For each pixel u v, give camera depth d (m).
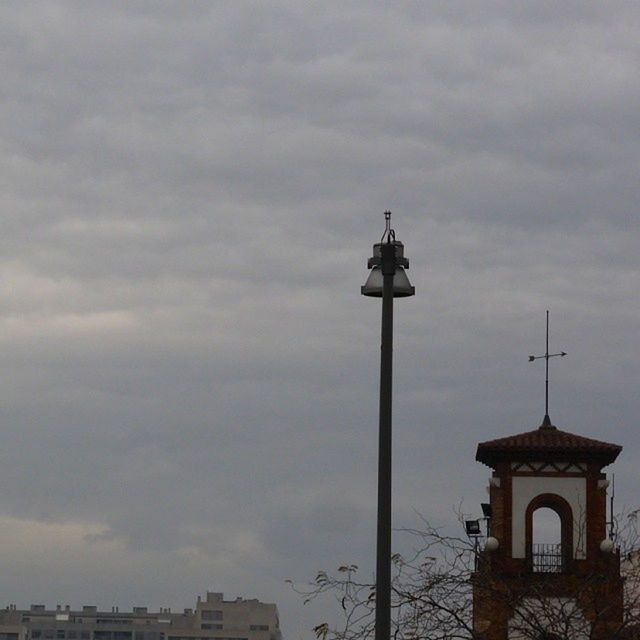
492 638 56.16
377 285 40.31
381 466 38.72
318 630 48.44
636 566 57.06
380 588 38.06
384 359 39.41
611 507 72.50
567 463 74.75
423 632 49.38
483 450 74.88
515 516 74.31
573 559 73.38
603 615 55.25
